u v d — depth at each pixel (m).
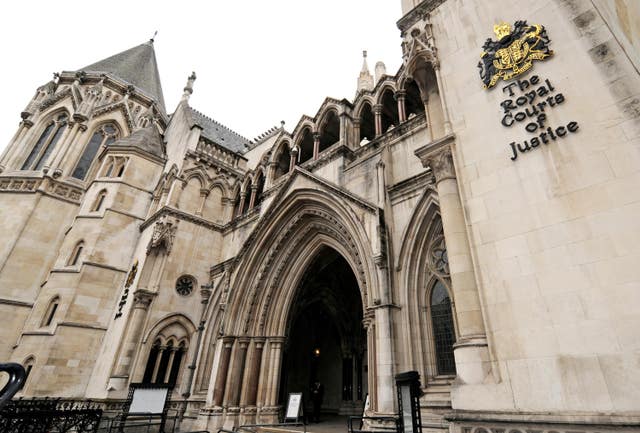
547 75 8.05
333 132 23.97
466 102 9.48
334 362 25.47
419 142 15.59
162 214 24.67
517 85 8.52
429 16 12.09
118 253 25.98
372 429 10.37
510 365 6.56
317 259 20.02
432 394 11.05
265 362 17.69
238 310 19.14
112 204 26.94
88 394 20.81
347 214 15.38
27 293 27.78
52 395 20.31
